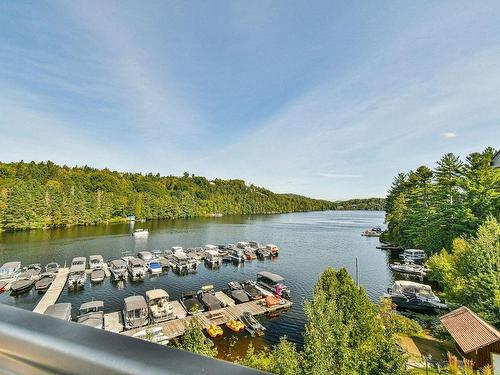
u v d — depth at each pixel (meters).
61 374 0.64
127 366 0.57
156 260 44.59
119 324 23.50
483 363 15.59
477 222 35.38
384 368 10.14
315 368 9.99
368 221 131.50
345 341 11.34
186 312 26.02
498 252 19.41
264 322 25.02
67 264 41.38
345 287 15.23
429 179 53.34
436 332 20.80
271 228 91.69
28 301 29.06
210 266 44.59
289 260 48.66
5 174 87.00
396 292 30.56
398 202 63.00
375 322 15.62
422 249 48.81
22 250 48.88
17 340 0.72
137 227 83.38
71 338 0.69
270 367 11.28
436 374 15.11
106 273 38.97
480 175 36.66
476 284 19.66
